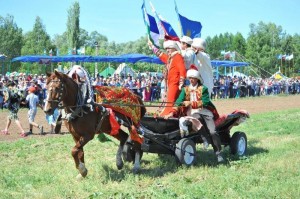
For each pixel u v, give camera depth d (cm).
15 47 7669
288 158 1001
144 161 1024
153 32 1117
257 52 8556
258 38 8744
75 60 3262
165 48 1024
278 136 1379
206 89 970
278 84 4372
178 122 961
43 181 855
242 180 817
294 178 820
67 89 805
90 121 836
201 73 1051
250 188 772
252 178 823
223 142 1066
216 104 2970
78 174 882
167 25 1121
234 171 898
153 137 938
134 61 3234
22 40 8081
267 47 8562
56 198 752
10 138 1431
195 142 1034
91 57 3247
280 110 2431
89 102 825
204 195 733
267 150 1129
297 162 952
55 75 801
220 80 3625
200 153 1116
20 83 2361
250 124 1711
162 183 827
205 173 900
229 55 5197
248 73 7131
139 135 921
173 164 981
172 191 759
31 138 1402
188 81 1017
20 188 812
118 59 3241
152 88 2927
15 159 1074
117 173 915
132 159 1005
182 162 940
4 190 800
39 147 1221
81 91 829
